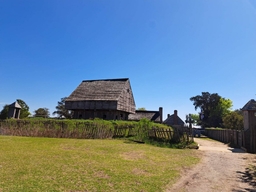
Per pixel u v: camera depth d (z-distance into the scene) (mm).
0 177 6660
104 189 6051
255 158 12906
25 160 9305
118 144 16656
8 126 24906
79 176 7195
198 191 6488
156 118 52312
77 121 22984
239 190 6688
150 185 6672
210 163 11055
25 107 48781
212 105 76375
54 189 5816
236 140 20484
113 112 37625
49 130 22109
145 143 18844
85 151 12562
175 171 8820
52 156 10500
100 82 43406
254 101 19703
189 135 19000
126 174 7781
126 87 41656
